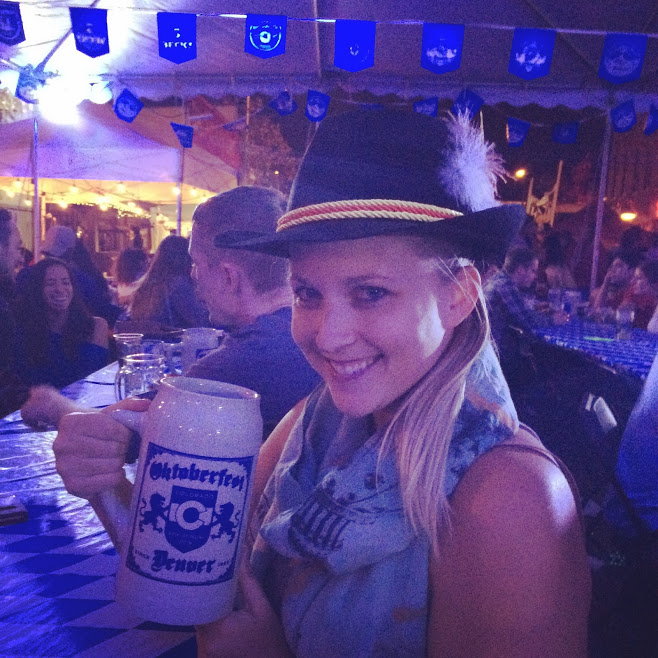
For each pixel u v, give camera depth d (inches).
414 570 24.8
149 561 22.4
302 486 31.1
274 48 160.1
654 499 35.2
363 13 187.8
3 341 114.7
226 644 27.3
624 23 183.3
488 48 201.6
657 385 37.6
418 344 23.6
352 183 23.6
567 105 223.3
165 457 22.1
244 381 51.4
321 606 26.5
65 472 26.4
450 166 24.4
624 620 35.2
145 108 254.4
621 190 345.7
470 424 24.3
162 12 159.0
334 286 23.4
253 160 286.2
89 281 174.1
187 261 141.2
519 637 20.8
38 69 214.1
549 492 22.1
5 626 32.8
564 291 198.8
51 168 256.5
